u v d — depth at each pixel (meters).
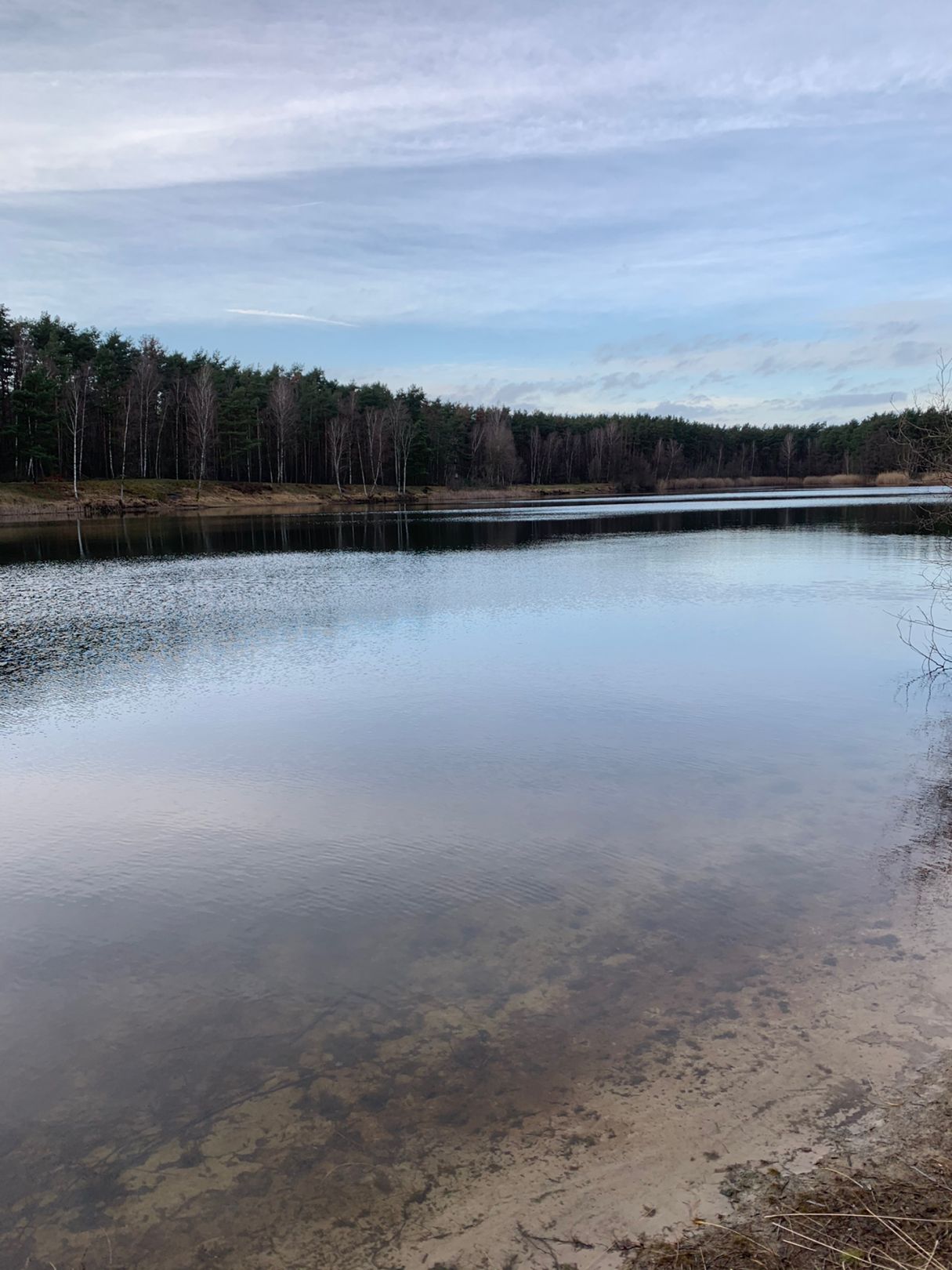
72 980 5.61
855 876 6.64
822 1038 4.61
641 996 5.09
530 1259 3.31
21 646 17.17
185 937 6.13
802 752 9.90
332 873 7.08
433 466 109.12
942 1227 3.26
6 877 7.20
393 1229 3.50
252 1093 4.41
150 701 12.92
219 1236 3.51
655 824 7.88
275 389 94.50
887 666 14.07
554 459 133.00
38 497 66.44
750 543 36.44
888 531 40.97
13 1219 3.64
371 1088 4.38
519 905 6.39
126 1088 4.50
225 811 8.53
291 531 49.78
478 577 27.09
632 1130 3.99
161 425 81.94
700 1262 3.20
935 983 5.09
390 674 14.16
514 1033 4.78
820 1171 3.66
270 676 14.31
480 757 9.97
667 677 13.57
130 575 29.27
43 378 67.94
